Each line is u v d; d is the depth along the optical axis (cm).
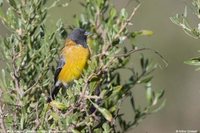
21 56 1152
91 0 1284
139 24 3167
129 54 1207
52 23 1231
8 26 1156
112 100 1188
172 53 3206
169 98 3139
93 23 1284
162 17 3197
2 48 1155
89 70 1087
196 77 3169
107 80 1197
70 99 1080
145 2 3155
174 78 3161
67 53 1330
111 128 1115
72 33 1332
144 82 1253
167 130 3020
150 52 2919
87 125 1085
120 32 1147
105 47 1155
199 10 1034
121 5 1705
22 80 1152
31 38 1167
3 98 1134
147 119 3003
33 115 1123
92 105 1133
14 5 1152
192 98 3144
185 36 3200
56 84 1285
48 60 1156
